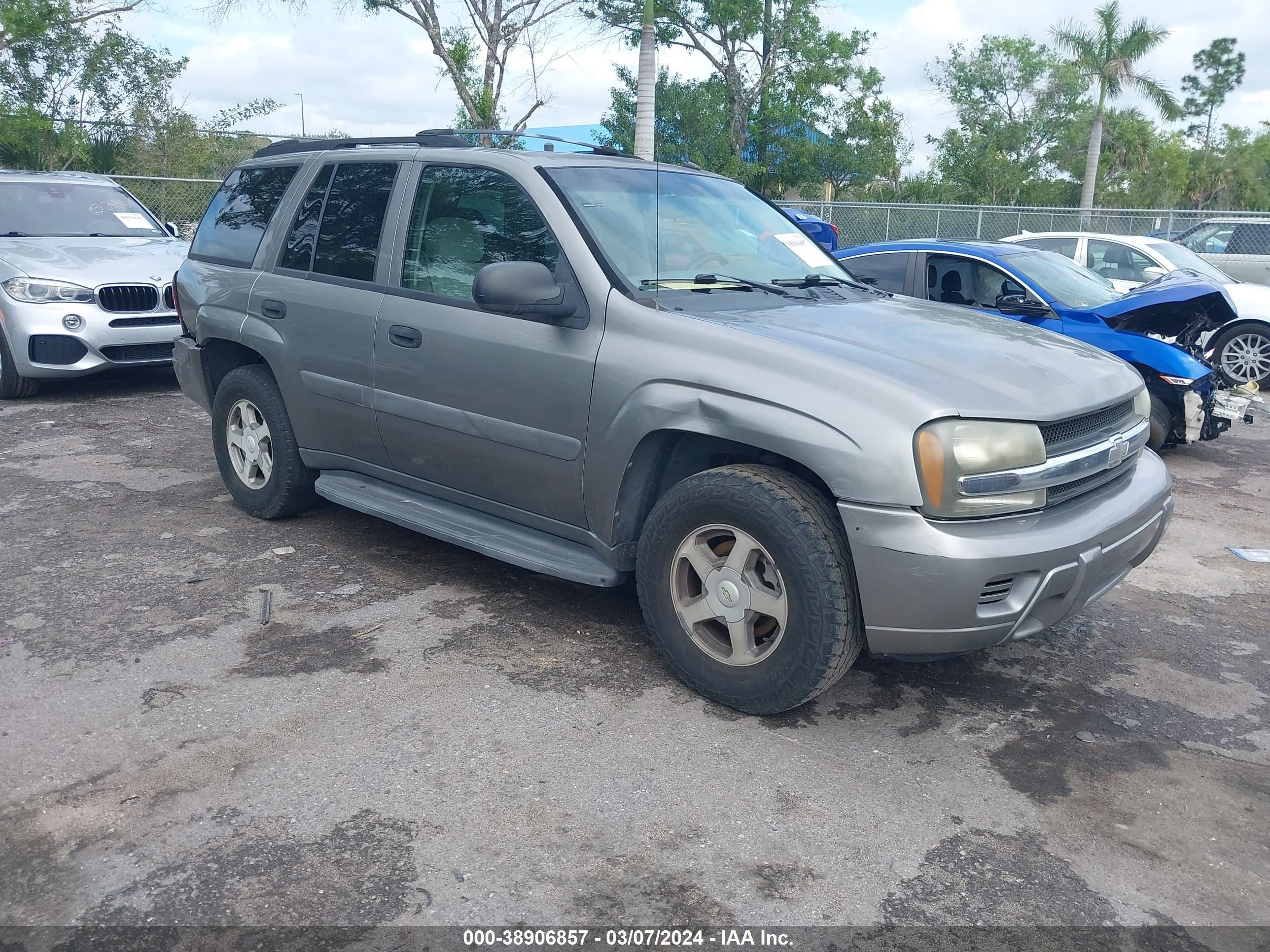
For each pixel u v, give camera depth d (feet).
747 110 95.76
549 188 12.82
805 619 10.42
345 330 14.79
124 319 27.55
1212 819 9.73
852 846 9.09
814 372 10.44
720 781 10.03
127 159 62.23
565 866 8.68
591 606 14.37
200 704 11.26
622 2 82.33
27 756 10.12
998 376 10.77
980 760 10.66
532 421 12.53
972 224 68.28
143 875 8.45
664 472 12.10
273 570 15.39
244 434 17.44
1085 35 101.35
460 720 11.06
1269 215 53.78
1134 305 23.04
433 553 16.29
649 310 11.71
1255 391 30.63
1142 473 12.53
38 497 18.90
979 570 9.75
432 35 68.08
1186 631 14.42
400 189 14.53
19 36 61.46
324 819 9.24
